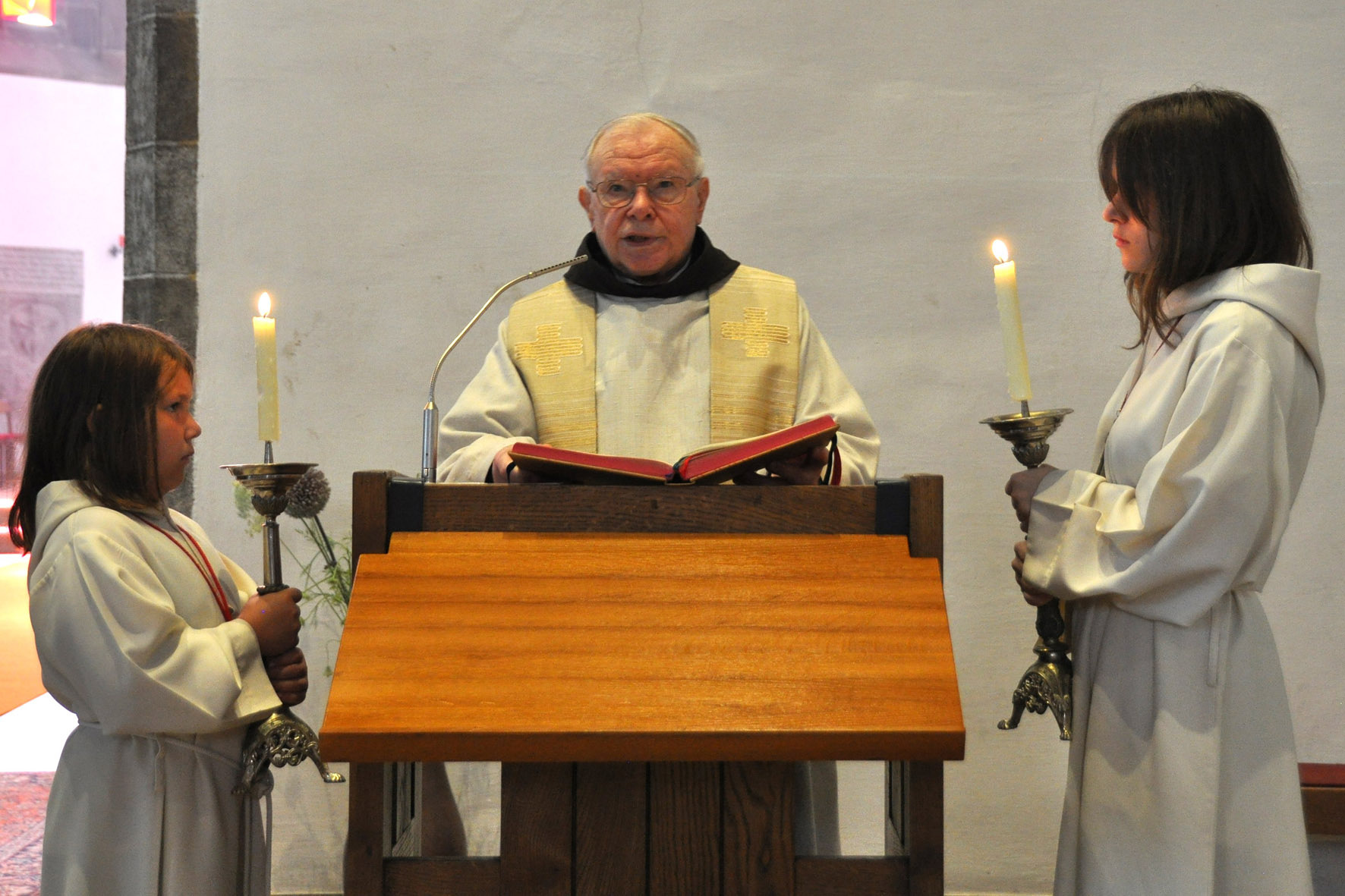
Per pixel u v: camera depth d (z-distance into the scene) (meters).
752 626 1.47
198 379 3.23
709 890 1.52
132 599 1.76
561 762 1.51
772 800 1.52
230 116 3.24
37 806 3.73
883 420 3.28
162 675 1.75
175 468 2.01
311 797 3.22
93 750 1.84
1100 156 1.92
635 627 1.47
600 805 1.52
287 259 3.25
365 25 3.25
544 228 3.27
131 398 1.95
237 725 1.80
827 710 1.37
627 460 1.64
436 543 1.59
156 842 1.81
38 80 10.88
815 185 3.28
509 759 1.35
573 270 2.40
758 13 3.27
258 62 3.24
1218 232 1.77
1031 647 3.27
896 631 1.47
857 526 1.63
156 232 3.23
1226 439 1.66
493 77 3.26
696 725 1.35
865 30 3.26
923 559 1.58
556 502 1.62
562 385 2.31
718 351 2.32
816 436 1.66
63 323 11.13
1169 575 1.67
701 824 1.52
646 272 2.34
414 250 3.26
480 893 1.52
